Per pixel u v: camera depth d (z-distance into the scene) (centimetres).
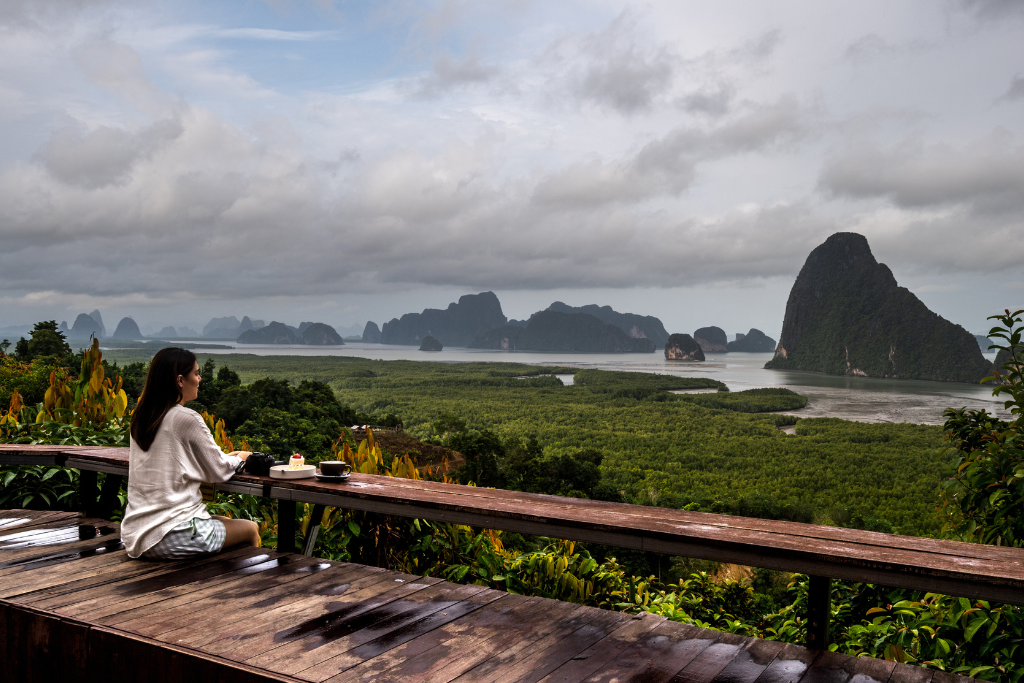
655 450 8138
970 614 200
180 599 179
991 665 194
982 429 253
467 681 134
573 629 166
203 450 212
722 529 157
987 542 221
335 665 140
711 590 348
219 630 158
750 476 6425
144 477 210
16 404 411
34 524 262
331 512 280
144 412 209
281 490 219
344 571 207
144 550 208
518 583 284
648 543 157
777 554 142
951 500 254
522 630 164
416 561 285
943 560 131
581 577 295
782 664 146
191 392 218
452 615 173
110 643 155
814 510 4562
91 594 181
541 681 135
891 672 142
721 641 160
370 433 320
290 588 190
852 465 7069
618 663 145
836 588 276
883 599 262
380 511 199
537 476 3381
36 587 186
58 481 338
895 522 4272
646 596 312
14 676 171
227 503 332
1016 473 195
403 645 152
